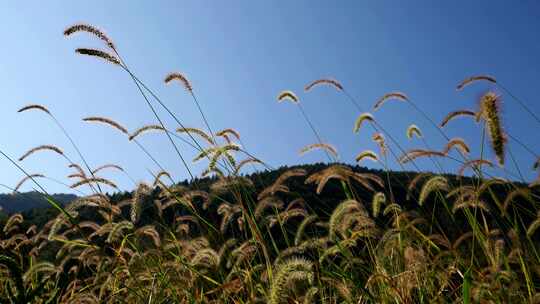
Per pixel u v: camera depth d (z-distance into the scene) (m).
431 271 0.57
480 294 0.49
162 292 0.58
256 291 0.59
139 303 0.60
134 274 0.64
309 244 0.56
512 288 0.51
